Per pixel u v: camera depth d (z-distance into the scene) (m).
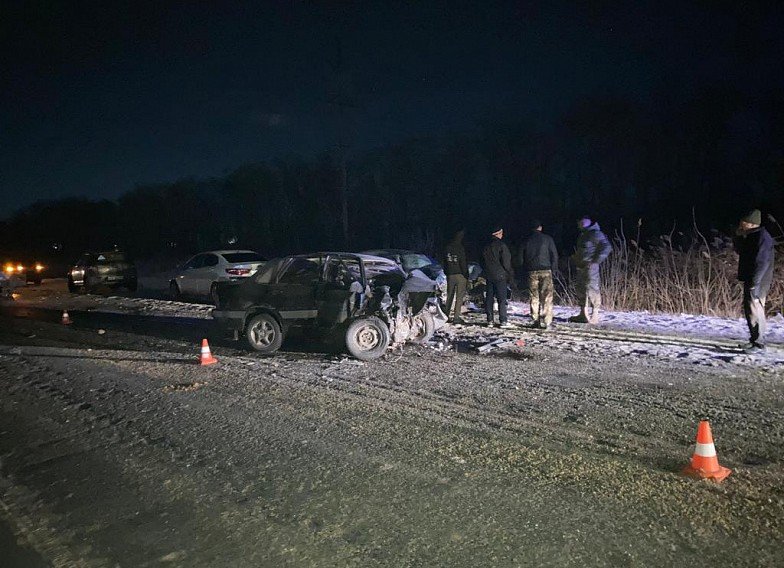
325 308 10.40
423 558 4.13
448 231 36.38
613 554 4.07
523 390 7.86
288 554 4.26
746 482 5.04
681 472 5.25
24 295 24.81
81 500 5.20
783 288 13.38
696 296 14.04
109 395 8.29
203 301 19.48
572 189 36.34
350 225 40.50
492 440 6.14
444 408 7.22
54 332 14.14
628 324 12.50
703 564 3.92
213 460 5.90
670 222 28.67
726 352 9.62
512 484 5.15
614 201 33.56
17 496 5.34
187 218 52.75
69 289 24.95
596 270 12.51
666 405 7.09
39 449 6.42
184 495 5.20
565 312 14.45
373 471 5.51
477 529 4.46
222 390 8.34
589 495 4.90
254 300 10.88
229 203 50.59
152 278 32.84
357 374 8.97
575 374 8.62
